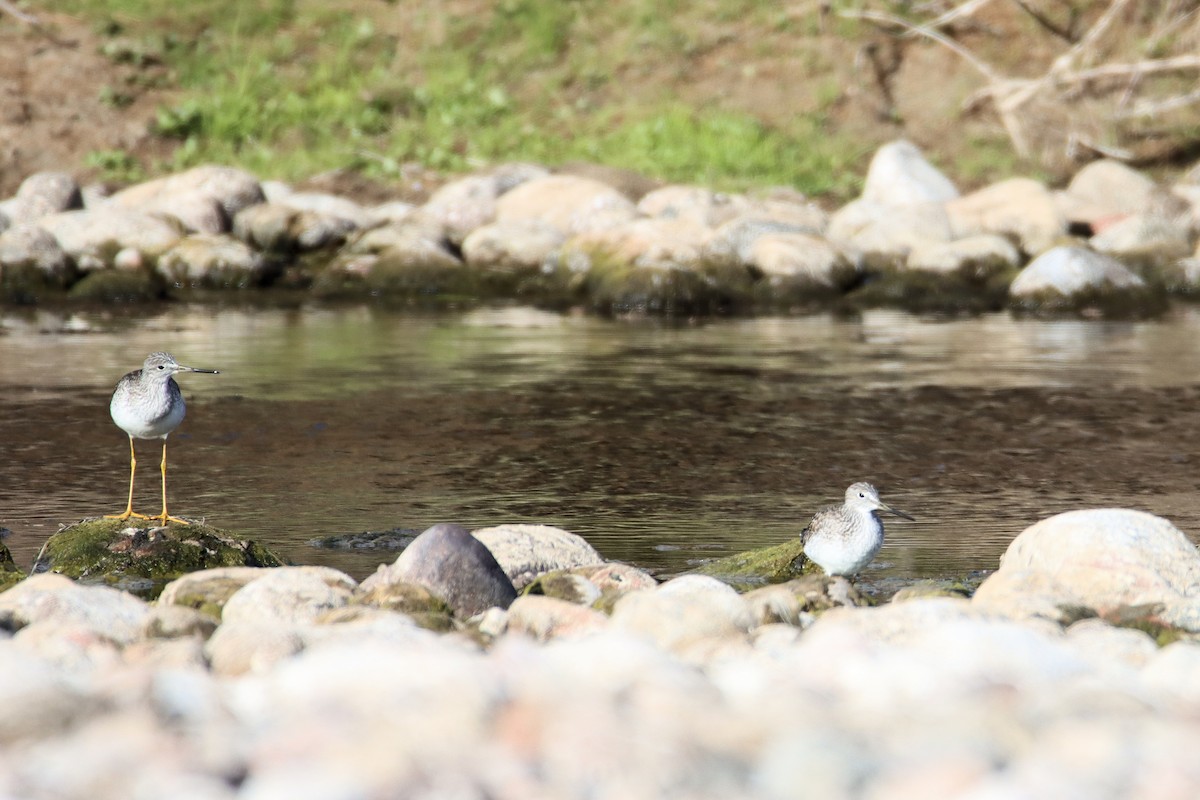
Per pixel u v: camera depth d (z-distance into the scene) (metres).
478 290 54.31
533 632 15.26
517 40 76.50
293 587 16.58
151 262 54.12
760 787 8.91
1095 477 27.42
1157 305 51.69
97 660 13.26
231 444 29.47
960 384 36.34
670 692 10.87
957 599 16.34
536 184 59.97
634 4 78.38
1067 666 12.38
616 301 51.34
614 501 25.59
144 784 8.77
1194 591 17.16
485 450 29.31
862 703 11.09
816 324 47.31
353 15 76.62
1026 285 51.91
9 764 9.41
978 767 8.90
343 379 36.47
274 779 8.68
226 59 73.00
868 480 27.20
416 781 8.66
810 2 78.00
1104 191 65.00
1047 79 71.12
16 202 57.75
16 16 71.12
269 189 62.97
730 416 32.66
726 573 21.05
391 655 11.72
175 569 20.38
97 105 68.81
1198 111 73.00
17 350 40.38
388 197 65.25
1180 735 9.56
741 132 71.12
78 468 27.39
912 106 74.31
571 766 9.03
